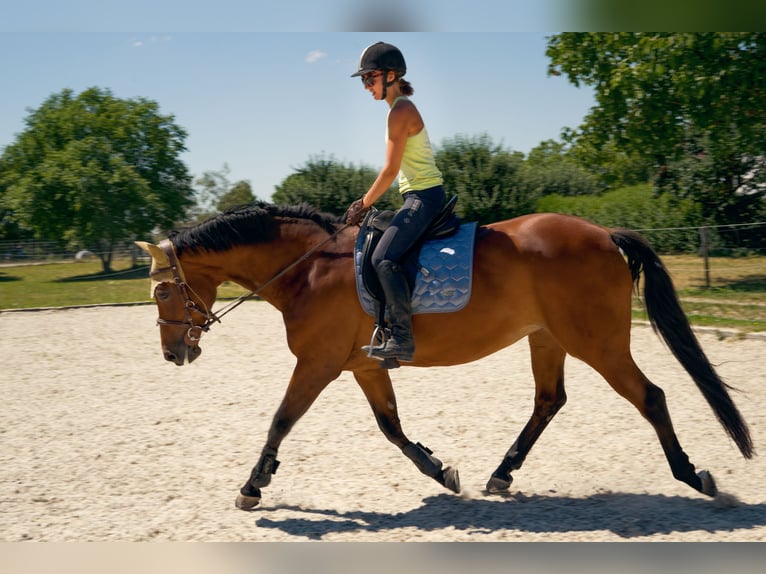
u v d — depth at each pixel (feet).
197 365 31.27
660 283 14.17
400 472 16.71
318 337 14.52
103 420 21.79
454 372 28.58
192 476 16.60
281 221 15.29
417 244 14.38
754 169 66.80
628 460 17.10
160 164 144.66
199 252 15.19
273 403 23.77
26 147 142.20
